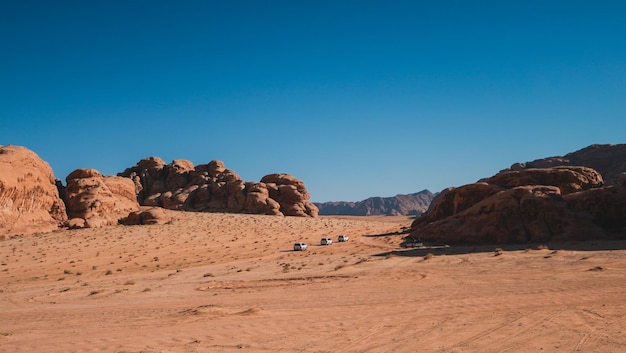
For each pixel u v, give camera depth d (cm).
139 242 6212
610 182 11800
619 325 1256
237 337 1383
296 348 1230
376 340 1274
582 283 2023
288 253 5672
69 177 8244
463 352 1112
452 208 6794
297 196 11681
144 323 1705
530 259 3275
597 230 4662
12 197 6438
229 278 3494
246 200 10950
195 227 7762
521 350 1096
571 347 1088
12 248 5409
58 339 1482
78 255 5253
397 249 5309
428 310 1667
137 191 11625
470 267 3103
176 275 3878
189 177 12125
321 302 2019
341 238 6825
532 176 6444
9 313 2228
